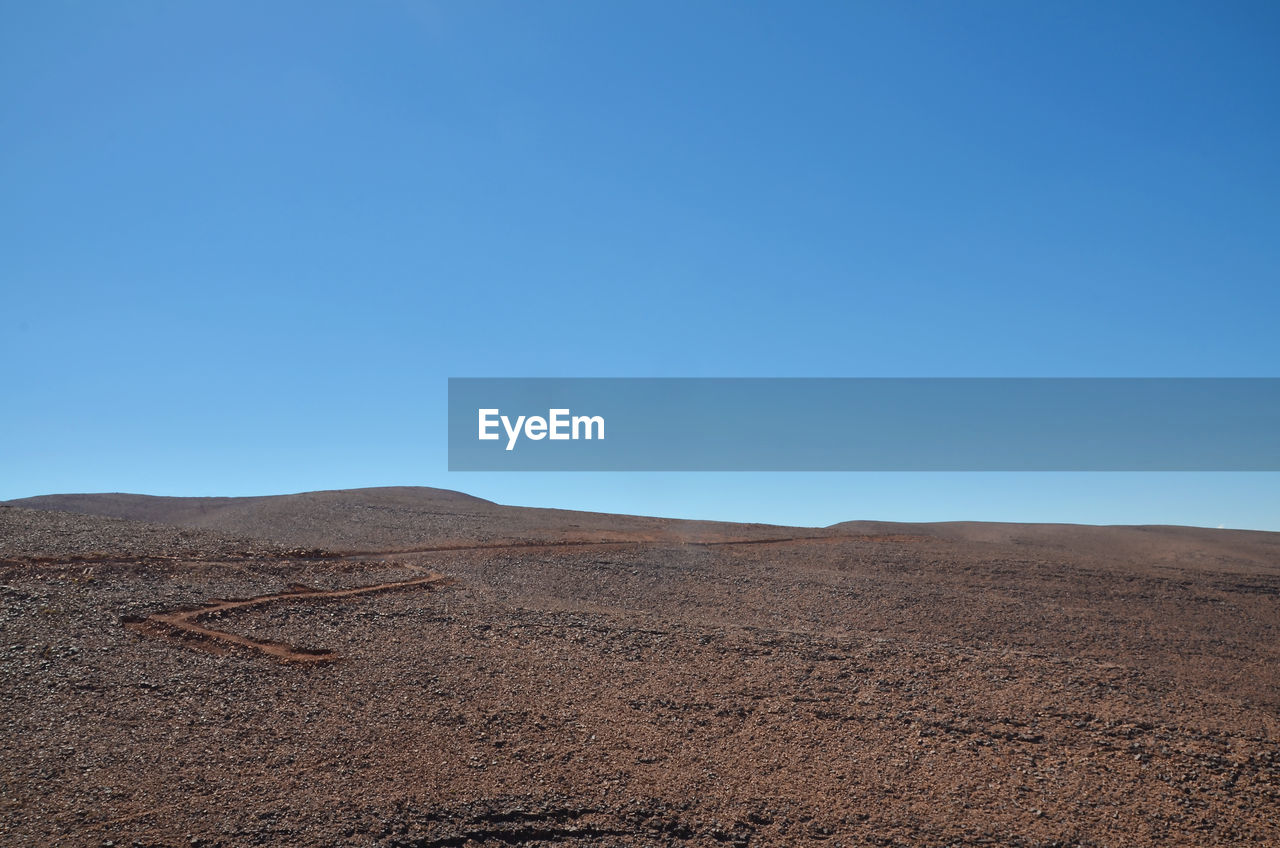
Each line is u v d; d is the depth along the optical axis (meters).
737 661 16.36
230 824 9.51
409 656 15.73
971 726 13.79
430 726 12.68
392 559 26.25
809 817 10.77
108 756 10.94
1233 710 15.33
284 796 10.26
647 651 16.70
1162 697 15.63
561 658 16.08
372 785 10.70
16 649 14.16
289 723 12.48
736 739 12.95
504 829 9.95
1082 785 12.07
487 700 13.82
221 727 12.16
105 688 13.11
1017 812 11.22
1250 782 12.44
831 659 16.73
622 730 12.97
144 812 9.62
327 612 18.14
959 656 17.28
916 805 11.23
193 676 13.94
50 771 10.39
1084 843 10.58
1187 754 13.12
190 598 17.98
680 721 13.45
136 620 16.36
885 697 14.86
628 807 10.62
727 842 10.12
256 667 14.60
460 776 11.13
